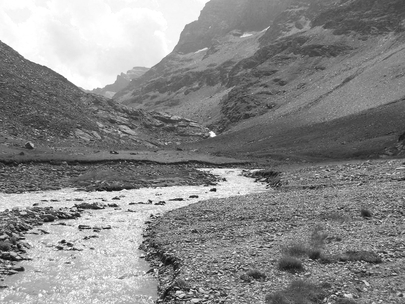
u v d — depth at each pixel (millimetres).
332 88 180500
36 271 17328
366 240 18703
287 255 16984
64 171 55906
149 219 29047
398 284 13586
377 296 12883
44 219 27438
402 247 17094
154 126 175250
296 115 166000
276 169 67125
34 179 48938
